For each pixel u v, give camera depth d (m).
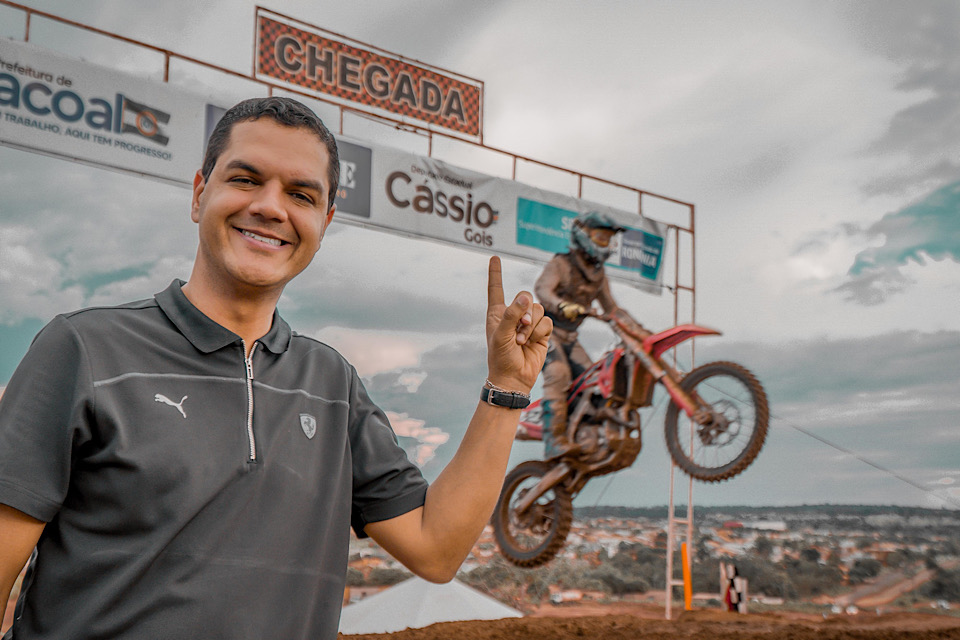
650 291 6.52
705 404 5.78
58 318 0.91
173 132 4.52
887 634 6.11
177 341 0.94
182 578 0.85
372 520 1.09
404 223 5.27
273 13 5.25
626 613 7.80
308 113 1.04
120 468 0.85
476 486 1.07
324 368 1.10
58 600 0.84
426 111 5.79
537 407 6.16
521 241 5.81
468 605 6.21
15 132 4.07
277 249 0.99
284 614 0.91
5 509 0.81
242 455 0.92
